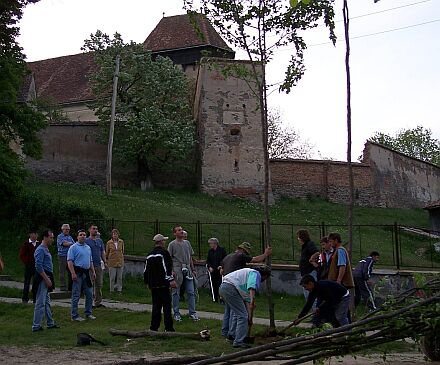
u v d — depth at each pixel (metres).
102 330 12.98
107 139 40.22
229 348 10.87
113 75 38.56
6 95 29.22
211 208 36.31
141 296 19.38
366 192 42.59
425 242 32.16
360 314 16.19
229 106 40.62
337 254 11.79
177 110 41.91
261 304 18.38
